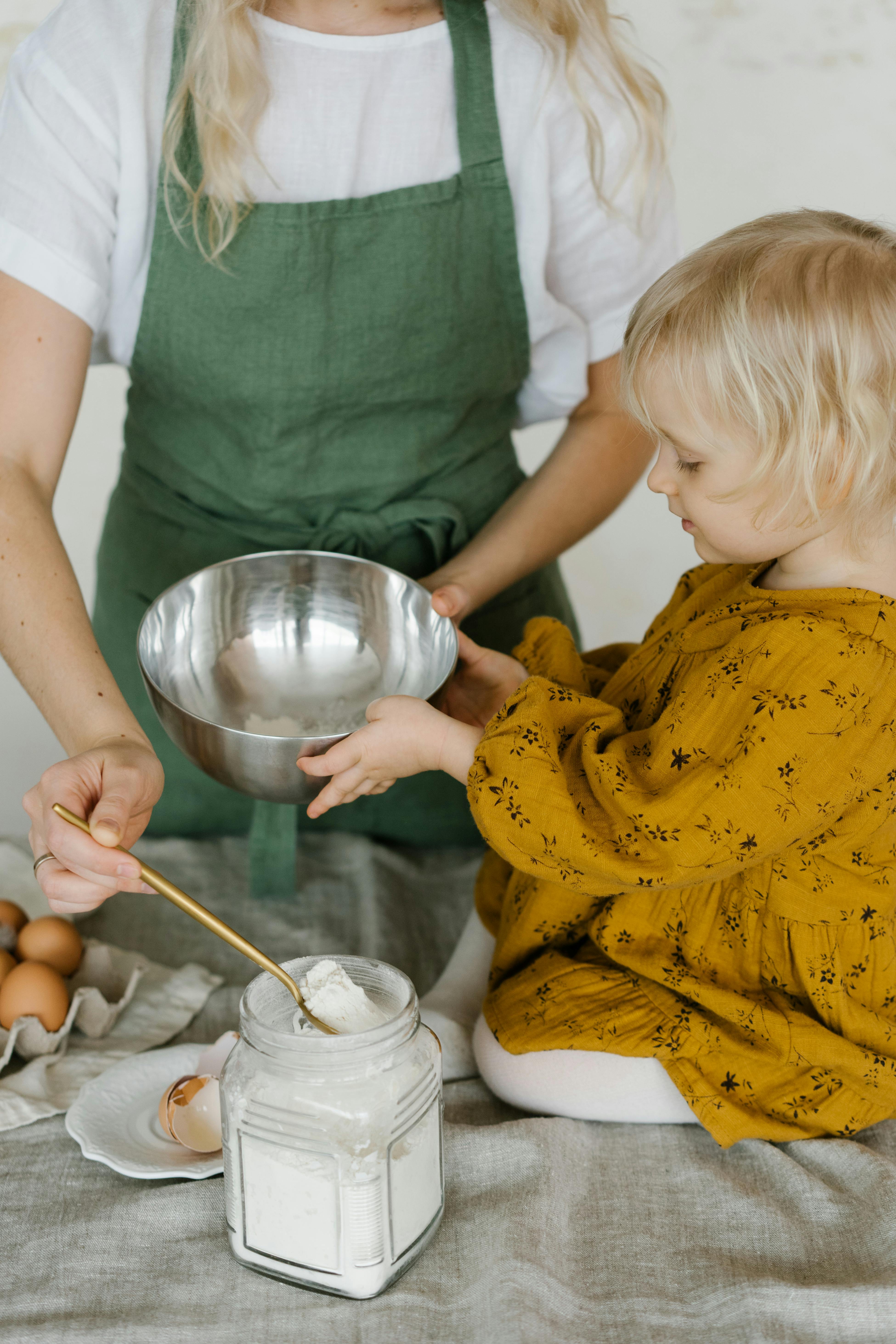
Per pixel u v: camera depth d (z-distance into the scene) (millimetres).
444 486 1489
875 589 1010
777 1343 805
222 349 1331
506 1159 984
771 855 972
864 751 963
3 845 1498
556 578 1693
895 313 943
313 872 1599
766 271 950
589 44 1347
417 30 1272
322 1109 807
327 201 1284
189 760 1478
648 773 999
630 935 1094
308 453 1414
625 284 1480
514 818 986
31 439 1198
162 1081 1103
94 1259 891
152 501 1503
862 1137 1077
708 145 2770
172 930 1454
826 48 2709
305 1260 845
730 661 997
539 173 1349
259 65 1219
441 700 1146
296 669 1283
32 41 1216
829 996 1041
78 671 1052
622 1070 1068
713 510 1006
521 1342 783
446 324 1369
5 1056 1121
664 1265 897
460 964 1319
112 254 1281
